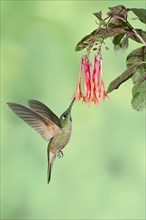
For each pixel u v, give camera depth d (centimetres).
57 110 1250
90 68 690
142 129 1240
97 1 1240
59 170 1244
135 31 678
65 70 1253
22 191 1252
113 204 1236
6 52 1255
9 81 1252
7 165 1257
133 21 1234
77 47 682
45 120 782
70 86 1252
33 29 1262
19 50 1260
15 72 1255
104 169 1245
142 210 1232
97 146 1243
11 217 1280
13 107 772
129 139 1241
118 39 692
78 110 1243
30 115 776
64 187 1244
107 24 671
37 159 1256
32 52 1259
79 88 695
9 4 1265
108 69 1210
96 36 677
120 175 1244
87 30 1243
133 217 1233
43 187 1250
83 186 1240
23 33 1262
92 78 689
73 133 1243
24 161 1255
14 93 1253
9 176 1256
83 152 1243
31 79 1257
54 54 1255
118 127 1240
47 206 1245
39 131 785
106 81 1210
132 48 1207
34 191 1249
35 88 1256
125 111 1237
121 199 1236
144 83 654
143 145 1236
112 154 1244
